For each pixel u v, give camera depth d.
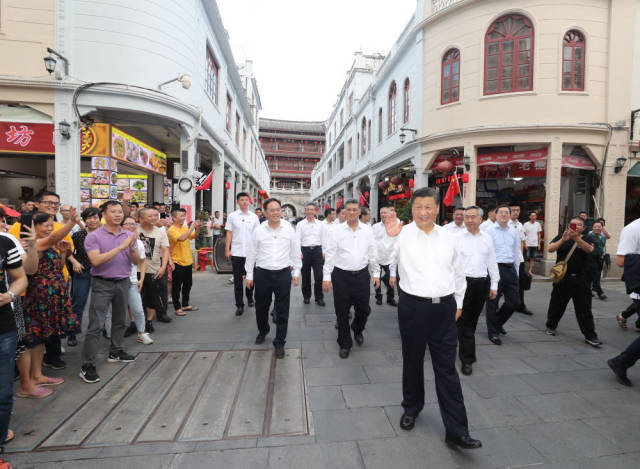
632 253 3.64
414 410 2.57
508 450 2.32
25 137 8.02
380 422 2.62
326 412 2.75
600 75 9.00
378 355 3.91
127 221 4.02
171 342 4.25
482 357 3.91
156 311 5.23
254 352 3.95
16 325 2.43
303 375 3.38
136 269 4.23
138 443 2.35
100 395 2.99
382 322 5.21
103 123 8.58
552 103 8.95
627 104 9.02
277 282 3.88
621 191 9.16
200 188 10.41
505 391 3.12
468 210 3.73
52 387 3.12
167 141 12.90
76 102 7.94
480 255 3.62
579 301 4.33
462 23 9.70
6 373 2.23
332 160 29.11
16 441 2.36
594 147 9.06
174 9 9.04
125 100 8.27
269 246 3.93
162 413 2.71
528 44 9.09
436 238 2.50
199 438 2.41
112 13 8.13
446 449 2.32
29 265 2.67
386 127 14.54
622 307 6.25
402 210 10.77
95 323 3.27
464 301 3.60
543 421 2.65
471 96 9.59
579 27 8.85
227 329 4.78
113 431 2.48
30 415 2.68
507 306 4.34
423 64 10.91
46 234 3.15
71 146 7.99
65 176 7.98
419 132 11.09
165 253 4.78
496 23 9.33
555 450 2.32
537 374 3.47
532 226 8.89
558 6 8.77
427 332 2.42
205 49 10.98
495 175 10.30
